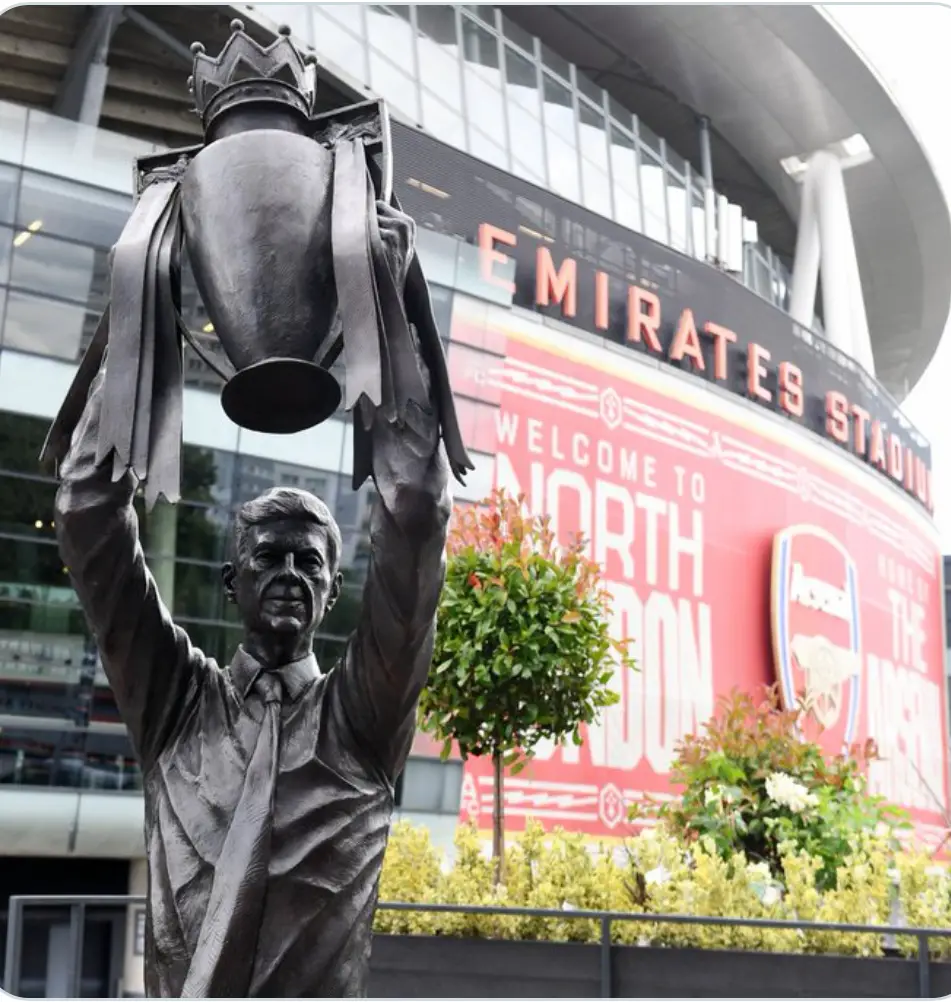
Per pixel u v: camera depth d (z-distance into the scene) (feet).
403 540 9.61
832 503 127.65
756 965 22.54
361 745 10.28
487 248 93.76
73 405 10.50
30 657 68.54
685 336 110.32
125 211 71.51
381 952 23.99
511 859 28.07
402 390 9.63
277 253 9.36
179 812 10.14
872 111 146.61
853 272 152.97
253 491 71.51
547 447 94.89
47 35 84.84
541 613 29.89
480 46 116.26
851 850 30.25
